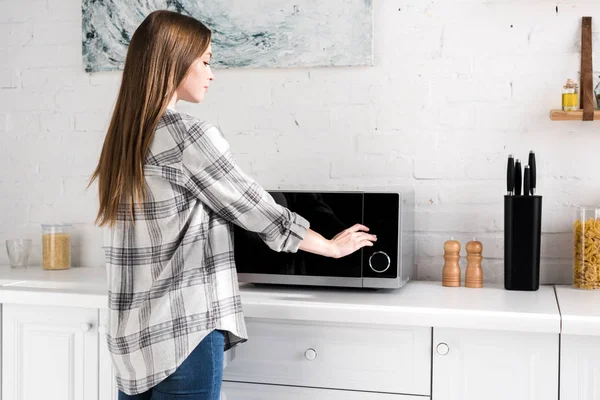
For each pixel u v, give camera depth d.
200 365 1.37
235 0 2.23
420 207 2.15
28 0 2.43
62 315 1.90
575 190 2.05
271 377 1.76
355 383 1.71
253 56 2.23
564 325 1.54
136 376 1.38
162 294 1.37
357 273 1.81
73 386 1.90
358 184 2.19
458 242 2.00
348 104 2.19
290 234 1.48
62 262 2.33
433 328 1.65
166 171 1.36
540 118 2.06
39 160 2.45
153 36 1.40
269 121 2.25
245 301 1.72
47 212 2.45
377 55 2.16
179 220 1.38
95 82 2.38
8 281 2.06
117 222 1.40
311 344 1.73
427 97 2.13
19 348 1.94
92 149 2.40
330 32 2.17
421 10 2.12
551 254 2.07
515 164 1.92
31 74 2.44
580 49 2.03
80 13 2.38
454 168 2.12
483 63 2.09
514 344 1.61
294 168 2.23
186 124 1.37
